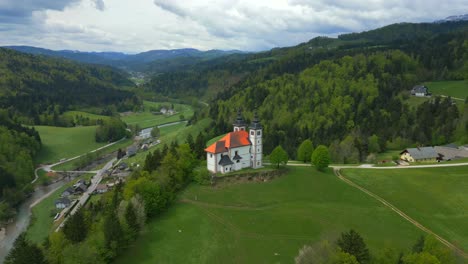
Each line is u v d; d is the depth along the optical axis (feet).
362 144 541.75
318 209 325.62
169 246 272.72
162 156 409.69
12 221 436.76
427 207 314.35
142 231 291.38
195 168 419.13
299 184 380.58
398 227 287.07
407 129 609.01
